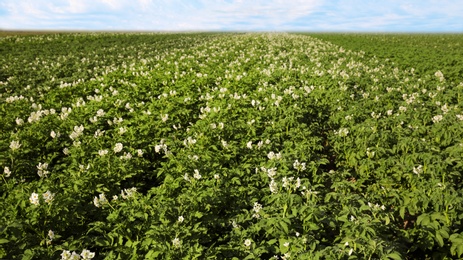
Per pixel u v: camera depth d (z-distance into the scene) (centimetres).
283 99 1330
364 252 473
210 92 1608
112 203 671
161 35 5784
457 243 521
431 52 2986
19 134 1015
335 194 648
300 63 2356
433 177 706
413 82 1653
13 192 679
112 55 3247
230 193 686
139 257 528
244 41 4122
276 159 807
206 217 611
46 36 4759
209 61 2566
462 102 1281
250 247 527
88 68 2567
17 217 591
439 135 955
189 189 680
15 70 2266
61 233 608
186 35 6181
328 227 618
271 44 3697
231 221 610
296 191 718
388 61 2641
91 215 676
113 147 938
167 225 561
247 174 782
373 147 874
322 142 1116
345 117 1144
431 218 568
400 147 878
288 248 518
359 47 3612
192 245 529
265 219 575
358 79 1686
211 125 1014
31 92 1769
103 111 1235
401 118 1084
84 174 779
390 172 825
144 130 1078
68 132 1076
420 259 591
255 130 1053
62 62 2680
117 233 569
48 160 934
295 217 580
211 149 934
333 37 5566
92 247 603
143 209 609
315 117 1277
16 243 530
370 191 777
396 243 529
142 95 1571
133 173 820
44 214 595
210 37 5850
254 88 1667
